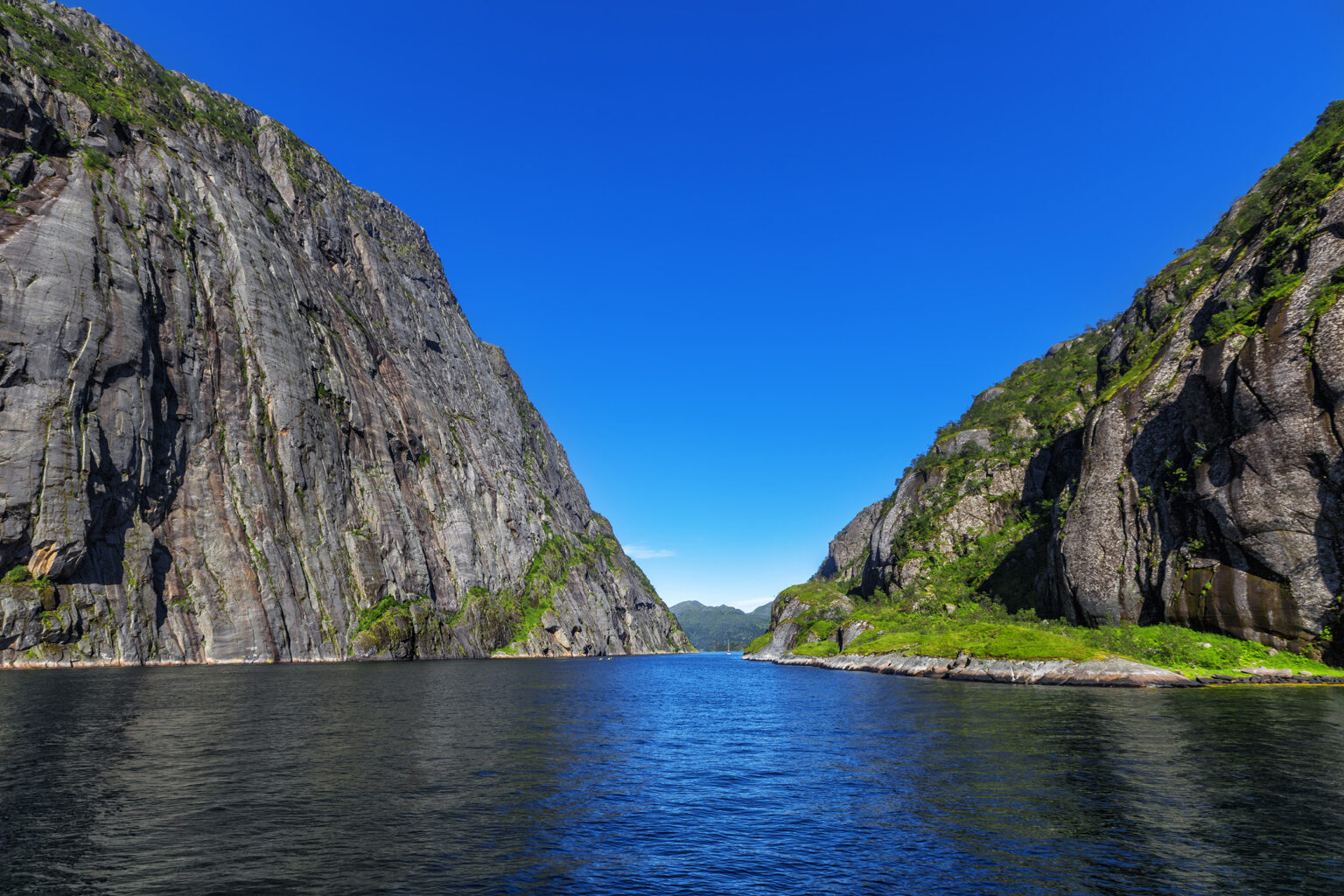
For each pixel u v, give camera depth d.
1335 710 41.00
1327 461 59.53
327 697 46.78
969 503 137.50
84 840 16.48
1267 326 65.50
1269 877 15.40
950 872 15.84
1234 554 65.44
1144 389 81.81
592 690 62.84
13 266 72.50
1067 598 83.62
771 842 18.06
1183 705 44.16
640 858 16.64
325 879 14.60
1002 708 45.03
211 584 84.00
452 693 53.81
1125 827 19.03
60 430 71.56
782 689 67.19
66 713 35.22
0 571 65.88
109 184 88.19
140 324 82.69
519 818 19.66
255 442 97.81
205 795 20.72
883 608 125.12
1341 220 63.91
